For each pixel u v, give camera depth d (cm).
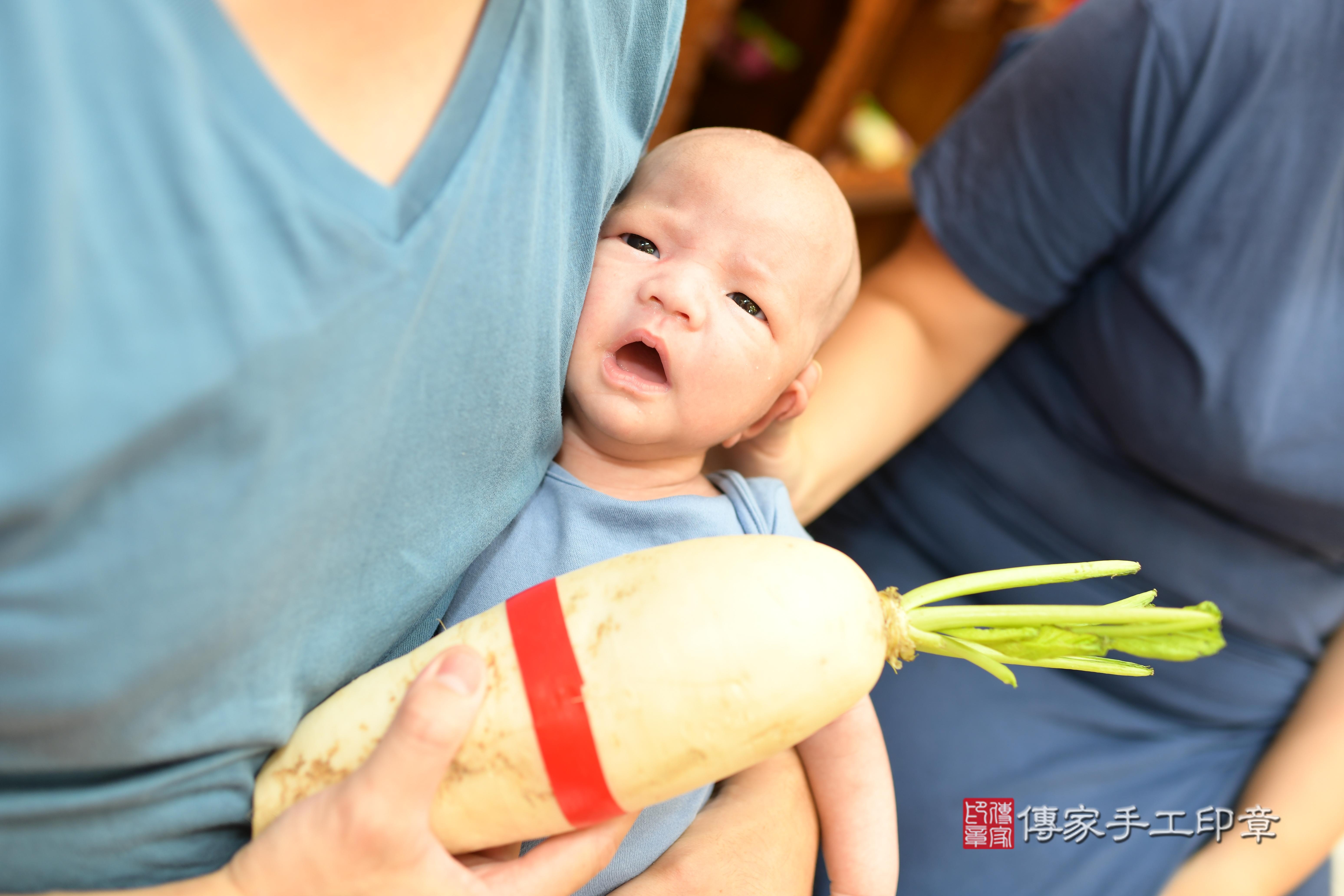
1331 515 98
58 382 31
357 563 49
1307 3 89
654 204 72
